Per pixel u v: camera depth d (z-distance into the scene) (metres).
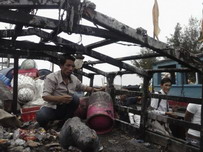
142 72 3.43
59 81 3.70
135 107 4.61
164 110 3.89
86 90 4.17
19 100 4.87
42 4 1.97
